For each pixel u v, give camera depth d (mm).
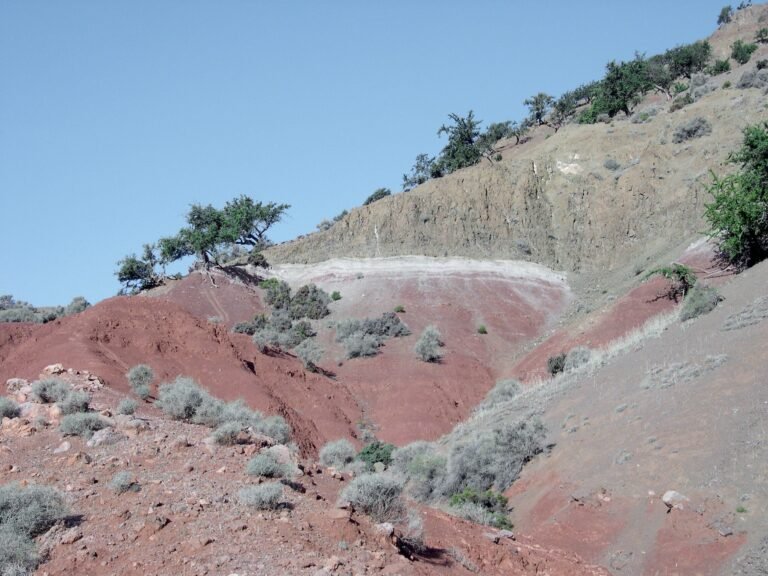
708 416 27766
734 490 23312
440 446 42375
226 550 12164
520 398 46188
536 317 76875
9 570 11406
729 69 119438
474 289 81438
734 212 50688
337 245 94062
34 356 39188
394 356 65000
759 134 52156
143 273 89938
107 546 12227
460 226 93938
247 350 51531
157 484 14656
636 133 103625
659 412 30234
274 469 16047
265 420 27031
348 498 15086
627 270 80938
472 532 17906
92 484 14602
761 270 41781
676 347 36406
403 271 84750
